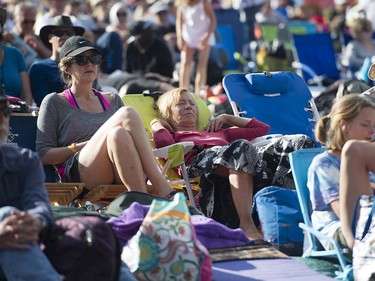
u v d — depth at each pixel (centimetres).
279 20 3612
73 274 949
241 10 3519
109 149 1228
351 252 1106
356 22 2881
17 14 2083
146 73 2422
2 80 1672
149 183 1324
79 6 2881
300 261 1148
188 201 1430
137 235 999
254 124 1490
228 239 1116
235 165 1289
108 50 2508
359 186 1073
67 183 1248
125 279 970
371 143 1088
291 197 1234
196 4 2428
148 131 1486
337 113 1123
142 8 3278
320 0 4375
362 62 2864
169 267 991
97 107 1388
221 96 2112
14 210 962
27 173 1016
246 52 3086
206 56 2430
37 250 949
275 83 1616
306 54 2772
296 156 1197
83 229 957
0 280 970
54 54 1692
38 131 1352
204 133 1448
